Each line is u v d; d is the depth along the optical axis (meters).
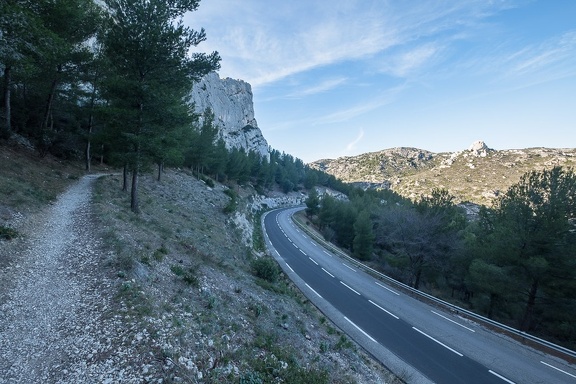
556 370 11.98
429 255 26.56
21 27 11.28
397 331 14.88
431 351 13.03
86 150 27.97
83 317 6.82
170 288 9.29
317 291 20.23
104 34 17.84
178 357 5.98
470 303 27.70
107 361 5.55
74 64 22.64
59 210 14.39
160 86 15.90
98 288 8.05
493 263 21.23
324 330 13.34
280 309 12.85
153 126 16.73
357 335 14.10
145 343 6.12
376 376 10.41
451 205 28.62
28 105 25.89
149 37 15.02
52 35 12.59
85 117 28.56
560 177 17.72
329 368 9.16
